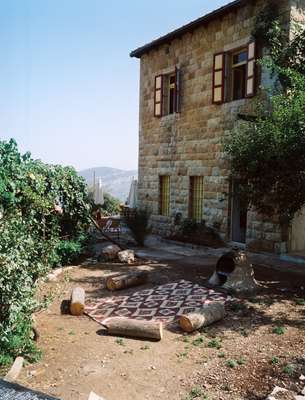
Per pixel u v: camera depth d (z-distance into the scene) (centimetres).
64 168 1077
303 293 805
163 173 1650
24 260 514
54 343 579
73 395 441
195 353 552
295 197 804
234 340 591
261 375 482
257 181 847
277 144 766
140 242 1385
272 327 633
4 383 174
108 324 620
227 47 1309
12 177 772
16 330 521
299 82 841
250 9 1215
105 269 1023
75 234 1138
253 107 1201
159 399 439
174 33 1495
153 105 1702
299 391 436
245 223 1350
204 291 809
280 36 1120
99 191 1789
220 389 457
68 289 839
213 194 1383
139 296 795
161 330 595
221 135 1342
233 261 849
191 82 1485
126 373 496
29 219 772
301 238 1184
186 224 1450
